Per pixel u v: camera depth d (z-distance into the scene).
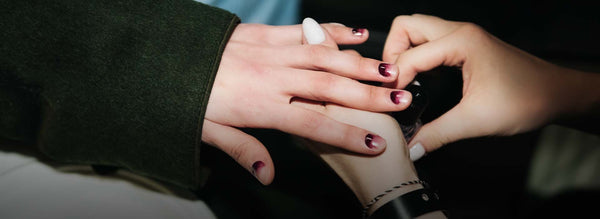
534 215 0.63
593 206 0.60
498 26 0.72
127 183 0.54
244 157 0.56
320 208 0.61
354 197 0.62
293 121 0.56
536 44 0.71
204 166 0.59
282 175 0.64
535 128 0.61
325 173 0.64
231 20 0.55
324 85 0.56
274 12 0.73
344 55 0.58
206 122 0.57
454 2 0.73
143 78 0.52
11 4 0.51
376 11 0.73
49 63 0.51
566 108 0.60
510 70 0.60
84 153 0.53
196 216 0.53
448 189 0.70
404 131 0.60
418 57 0.62
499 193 0.70
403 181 0.55
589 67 0.67
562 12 0.71
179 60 0.53
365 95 0.56
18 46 0.51
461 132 0.60
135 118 0.52
